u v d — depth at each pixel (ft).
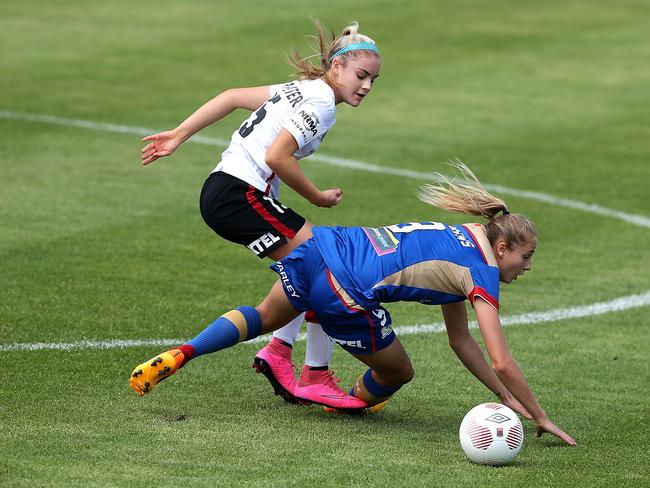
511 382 52.70
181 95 155.12
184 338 70.03
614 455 53.47
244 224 59.31
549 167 126.72
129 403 57.67
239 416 56.85
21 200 103.96
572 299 83.25
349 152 130.11
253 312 57.52
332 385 59.62
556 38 206.28
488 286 53.26
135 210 102.78
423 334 73.77
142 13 213.87
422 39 200.54
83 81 161.07
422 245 54.44
